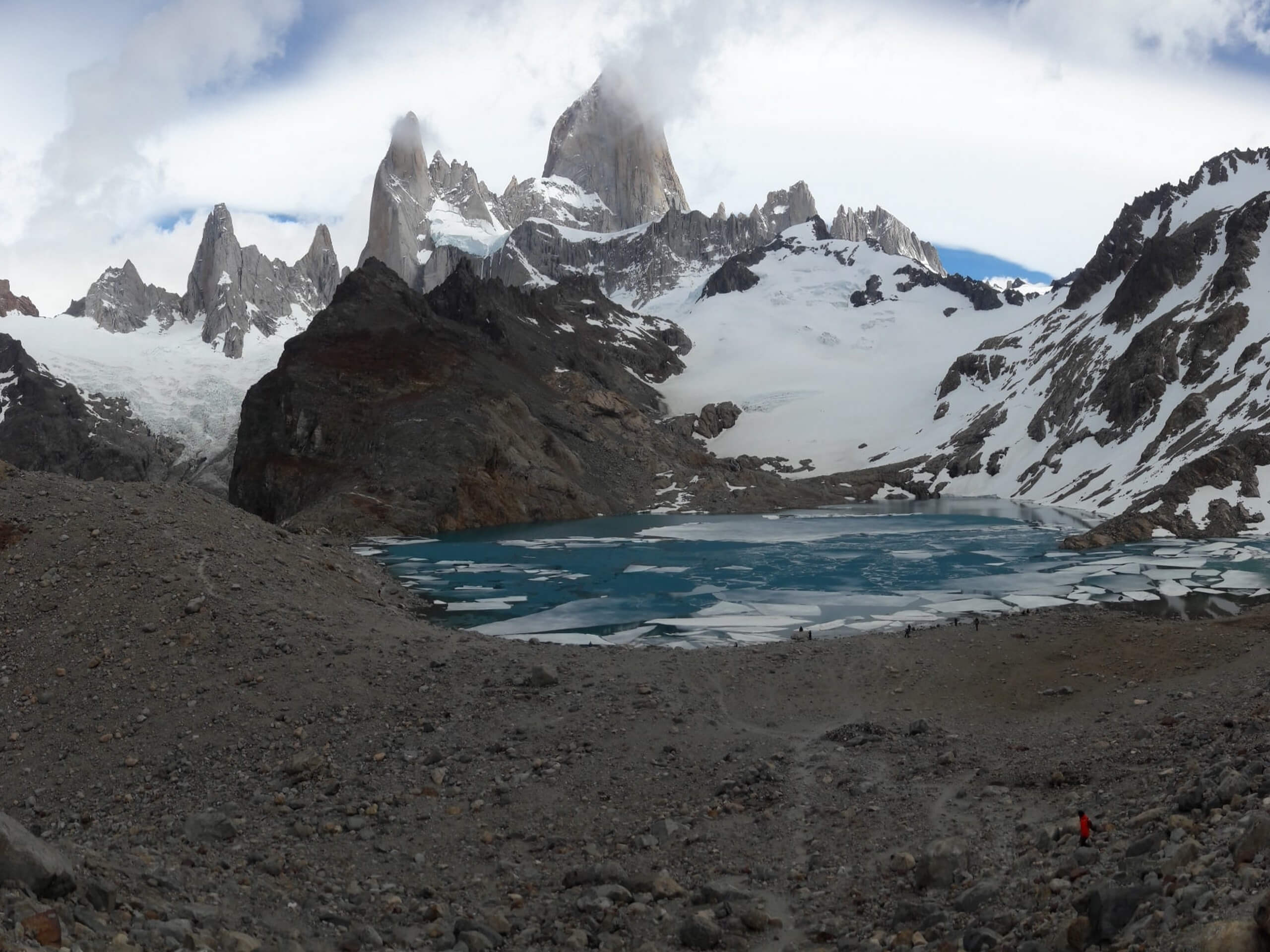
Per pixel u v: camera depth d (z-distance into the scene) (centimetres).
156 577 3031
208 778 2012
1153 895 975
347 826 1748
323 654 2706
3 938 809
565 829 1738
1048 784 1745
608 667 2828
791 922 1315
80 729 2258
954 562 6962
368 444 12175
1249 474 8619
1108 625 3353
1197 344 13375
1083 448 14138
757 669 2847
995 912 1163
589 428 15900
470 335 16738
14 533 3198
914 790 1805
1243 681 2336
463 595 5503
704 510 13825
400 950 1214
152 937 970
